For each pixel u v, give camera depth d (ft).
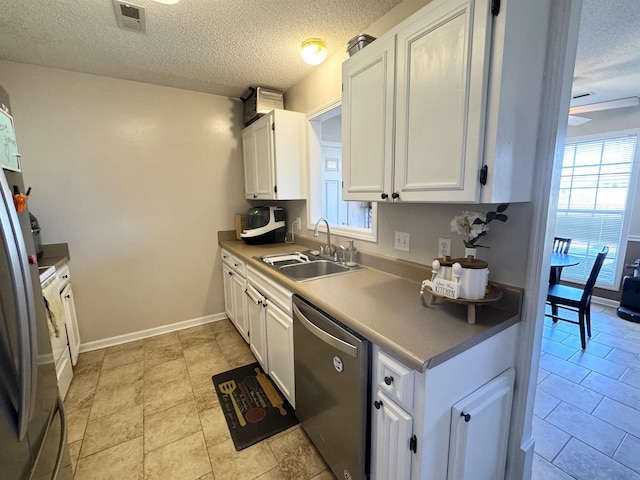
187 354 8.41
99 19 5.58
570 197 13.05
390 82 4.13
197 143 9.76
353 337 3.71
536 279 3.85
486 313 3.97
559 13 3.43
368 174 4.68
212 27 5.90
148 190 9.17
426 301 4.36
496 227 4.15
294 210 9.62
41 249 7.67
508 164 3.32
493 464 4.10
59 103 7.81
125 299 9.15
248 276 7.72
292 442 5.38
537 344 4.08
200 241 10.18
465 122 3.26
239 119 10.37
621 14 5.38
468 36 3.14
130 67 7.72
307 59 6.67
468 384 3.48
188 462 4.99
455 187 3.43
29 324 2.50
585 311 9.16
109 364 7.93
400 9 5.28
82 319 8.59
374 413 3.69
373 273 5.95
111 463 4.97
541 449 5.18
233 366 7.79
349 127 4.99
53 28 5.84
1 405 2.27
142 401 6.47
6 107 3.59
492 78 3.05
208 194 10.13
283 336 5.82
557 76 3.50
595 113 12.01
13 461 2.40
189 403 6.40
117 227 8.85
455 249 4.71
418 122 3.80
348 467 4.09
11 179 3.60
